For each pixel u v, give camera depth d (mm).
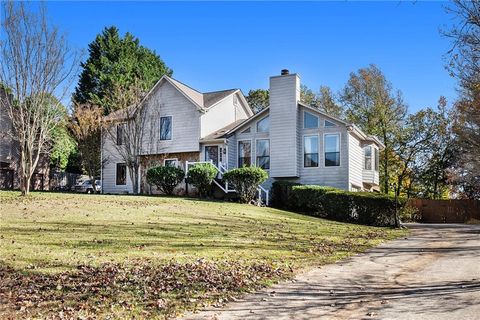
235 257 11117
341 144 27516
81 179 43562
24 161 21984
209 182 26953
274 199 27109
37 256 9852
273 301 7832
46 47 21641
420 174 41125
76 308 7020
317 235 16203
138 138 30578
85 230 13484
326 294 8320
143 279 8656
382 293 8359
